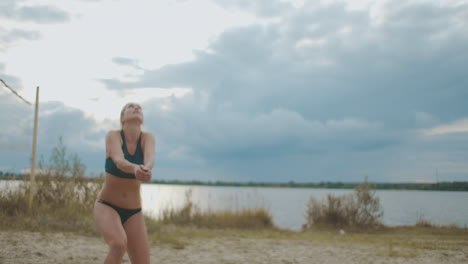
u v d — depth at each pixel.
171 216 12.39
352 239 10.30
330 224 13.80
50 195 9.12
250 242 8.89
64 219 8.12
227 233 10.72
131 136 3.32
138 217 3.33
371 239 10.32
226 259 6.45
